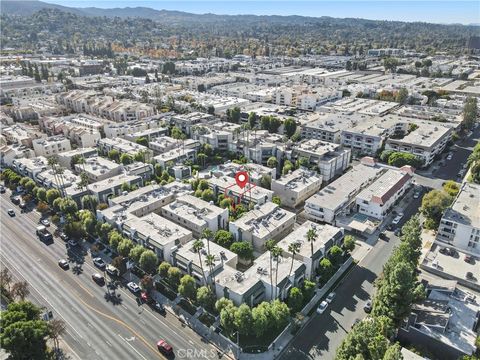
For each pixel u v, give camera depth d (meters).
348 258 142.50
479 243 141.12
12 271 138.50
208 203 167.12
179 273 125.38
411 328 104.00
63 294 126.94
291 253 130.62
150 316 117.75
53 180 189.62
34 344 97.50
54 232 163.50
